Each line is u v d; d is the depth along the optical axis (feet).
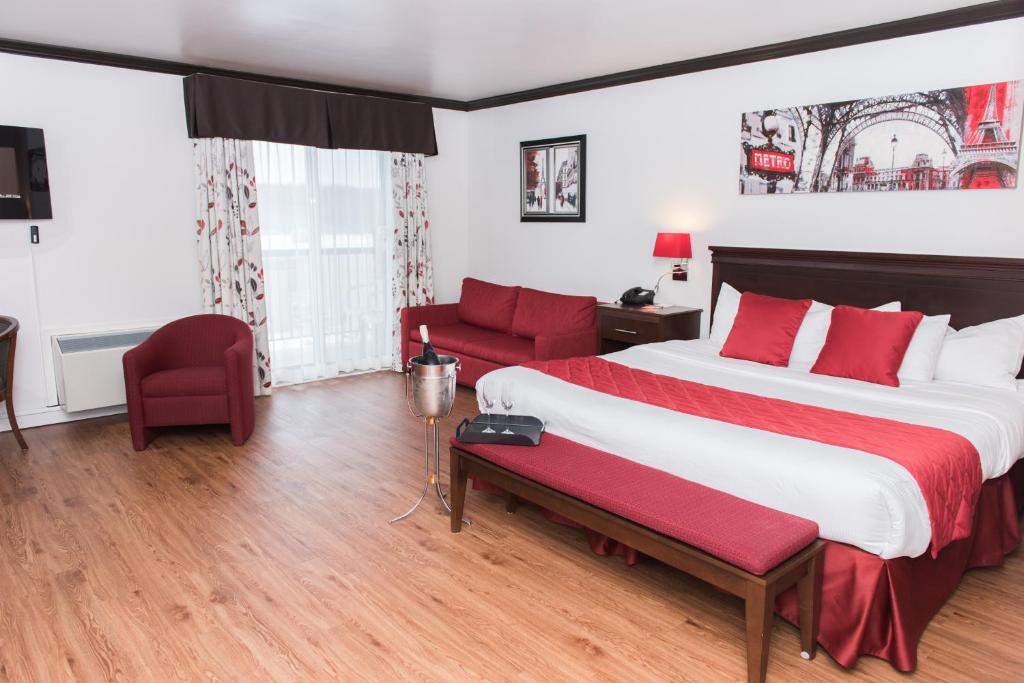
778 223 14.92
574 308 17.28
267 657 7.52
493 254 21.95
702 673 7.31
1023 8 11.32
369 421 15.93
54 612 8.33
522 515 11.11
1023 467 10.68
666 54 15.44
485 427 10.33
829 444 8.36
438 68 16.94
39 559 9.58
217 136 16.52
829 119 13.82
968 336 11.48
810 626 7.47
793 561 7.05
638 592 8.89
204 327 15.47
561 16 12.59
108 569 9.33
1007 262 11.55
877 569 7.33
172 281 16.89
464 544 10.11
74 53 14.83
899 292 12.92
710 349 14.32
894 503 7.22
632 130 17.47
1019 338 11.19
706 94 15.80
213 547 9.95
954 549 8.68
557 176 19.49
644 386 11.30
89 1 11.76
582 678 7.22
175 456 13.64
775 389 11.16
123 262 16.14
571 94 18.80
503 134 20.94
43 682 7.12
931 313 12.56
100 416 16.31
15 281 14.85
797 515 7.79
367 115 19.01
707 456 8.61
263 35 13.97
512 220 21.11
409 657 7.54
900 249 13.21
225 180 16.93
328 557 9.68
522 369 12.42
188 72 16.46
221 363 15.56
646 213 17.44
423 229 20.93
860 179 13.55
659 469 9.14
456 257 22.58
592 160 18.54
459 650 7.66
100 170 15.60
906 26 12.59
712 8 12.10
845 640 7.44
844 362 11.80
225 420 14.14
